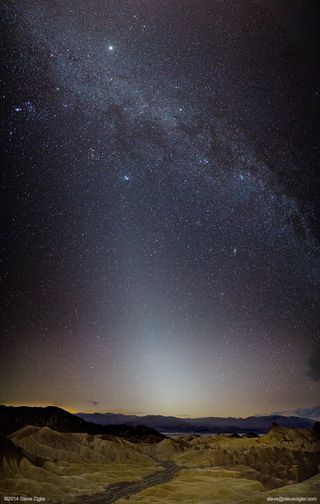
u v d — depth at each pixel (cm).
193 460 10119
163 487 6800
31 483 6694
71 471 8062
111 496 6612
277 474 7881
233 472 8094
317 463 8388
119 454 9756
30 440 9206
